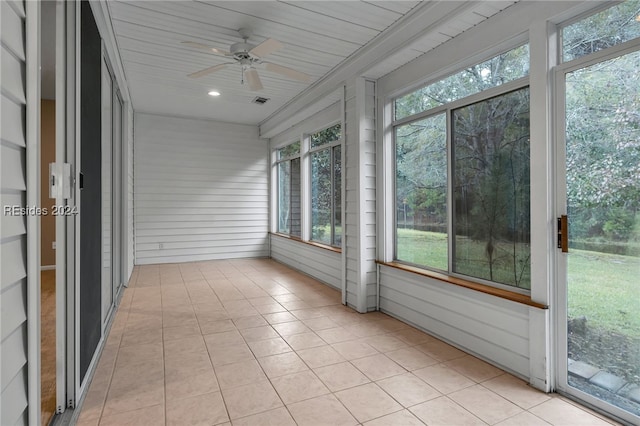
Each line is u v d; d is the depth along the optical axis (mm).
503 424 1893
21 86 1007
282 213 6969
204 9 2820
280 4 2754
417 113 3396
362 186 3746
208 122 6715
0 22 880
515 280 2516
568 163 2129
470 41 2729
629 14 1891
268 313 3746
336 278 4754
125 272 4723
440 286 3039
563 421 1918
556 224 2186
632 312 1875
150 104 5625
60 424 1809
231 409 2023
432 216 3266
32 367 1066
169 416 1955
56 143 1794
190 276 5461
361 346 2908
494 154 2658
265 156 7227
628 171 1870
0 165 891
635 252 1855
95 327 2494
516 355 2404
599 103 1985
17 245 992
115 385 2271
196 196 6648
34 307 1074
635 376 1859
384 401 2109
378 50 3383
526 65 2434
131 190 5656
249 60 3121
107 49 3090
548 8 2168
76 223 1904
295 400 2117
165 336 3100
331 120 4879
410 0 2697
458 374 2438
